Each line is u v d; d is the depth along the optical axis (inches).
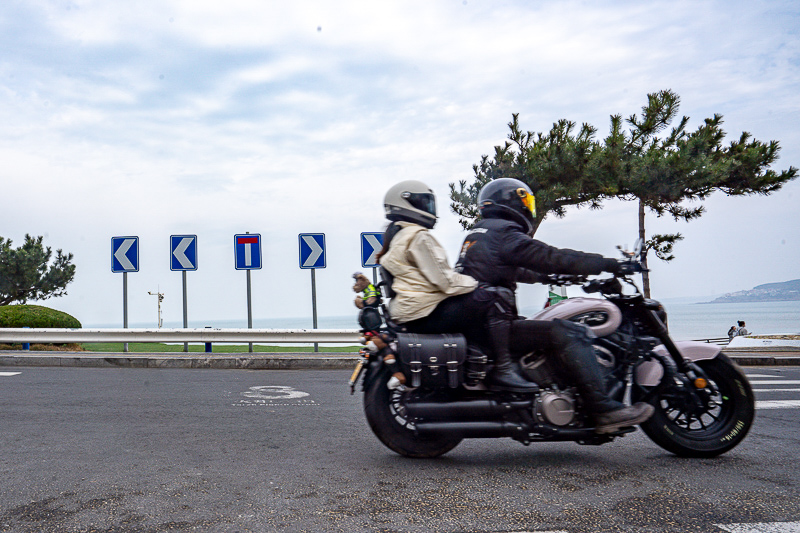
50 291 1114.1
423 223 152.5
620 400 152.3
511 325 146.3
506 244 148.4
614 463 152.9
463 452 164.9
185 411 229.3
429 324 148.6
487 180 800.3
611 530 106.6
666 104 757.3
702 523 110.0
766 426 203.3
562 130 772.0
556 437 145.3
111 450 166.6
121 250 518.0
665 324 156.1
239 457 158.6
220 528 108.1
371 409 154.3
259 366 426.3
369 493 127.6
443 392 147.9
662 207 826.8
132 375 354.3
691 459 157.2
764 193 808.3
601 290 157.5
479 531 106.0
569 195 748.0
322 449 167.6
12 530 107.8
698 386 156.3
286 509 117.8
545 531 106.0
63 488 132.0
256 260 511.2
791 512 116.0
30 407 236.2
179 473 143.4
